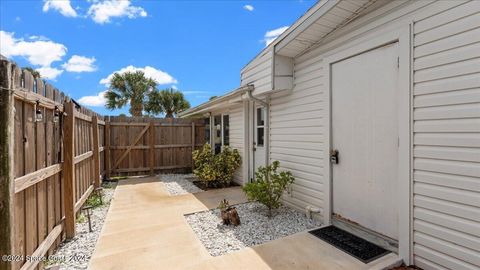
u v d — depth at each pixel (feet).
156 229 11.86
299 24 12.08
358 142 10.69
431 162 8.05
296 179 14.49
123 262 8.86
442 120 7.78
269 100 16.88
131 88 42.34
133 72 43.04
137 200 17.07
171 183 22.93
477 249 7.04
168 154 28.27
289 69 14.52
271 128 16.80
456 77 7.45
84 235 11.28
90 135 17.31
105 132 24.84
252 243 10.46
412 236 8.59
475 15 7.07
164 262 8.86
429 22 8.09
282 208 15.10
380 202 9.78
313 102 13.16
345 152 11.34
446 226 7.70
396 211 9.19
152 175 26.96
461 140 7.36
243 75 18.39
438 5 7.86
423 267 8.29
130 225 12.36
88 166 16.29
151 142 27.22
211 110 27.43
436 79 7.91
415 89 8.47
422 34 8.28
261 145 19.21
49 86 9.16
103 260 9.00
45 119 8.89
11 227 6.01
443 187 7.77
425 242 8.23
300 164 14.17
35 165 7.97
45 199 8.85
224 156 22.03
